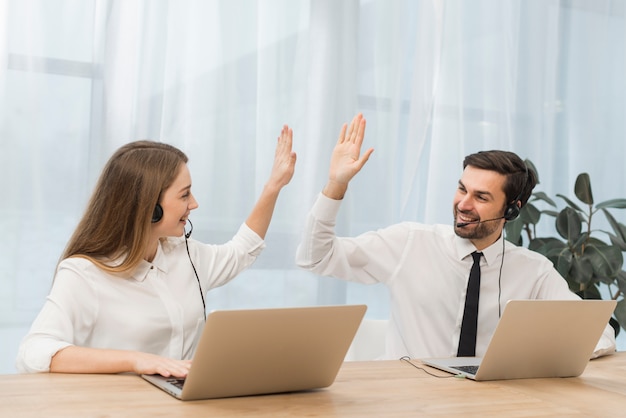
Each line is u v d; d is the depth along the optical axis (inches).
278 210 130.2
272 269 130.0
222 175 126.2
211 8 125.4
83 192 118.0
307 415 55.5
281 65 129.9
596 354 87.9
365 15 136.5
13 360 114.7
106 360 65.7
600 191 155.9
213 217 125.7
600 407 63.2
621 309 127.1
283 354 59.7
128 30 118.6
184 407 55.7
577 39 154.6
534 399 64.7
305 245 96.6
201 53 124.9
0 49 112.0
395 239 102.6
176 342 80.6
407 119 140.6
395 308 101.8
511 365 72.2
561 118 153.9
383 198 137.2
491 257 99.1
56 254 117.0
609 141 156.8
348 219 134.3
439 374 73.9
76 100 117.6
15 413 51.6
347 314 61.0
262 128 128.6
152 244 80.3
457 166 142.6
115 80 118.1
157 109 121.2
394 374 72.9
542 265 101.7
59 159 116.8
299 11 131.0
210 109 125.3
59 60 116.3
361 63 136.3
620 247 132.0
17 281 114.7
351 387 66.1
